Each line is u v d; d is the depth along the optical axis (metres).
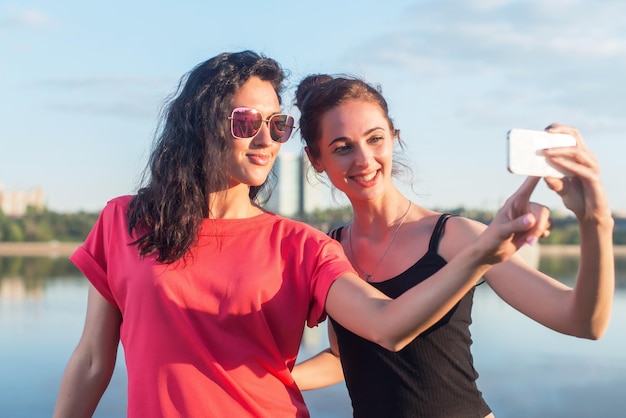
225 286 2.45
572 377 12.59
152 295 2.44
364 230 3.11
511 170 1.80
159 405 2.39
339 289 2.46
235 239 2.54
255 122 2.55
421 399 2.82
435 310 2.12
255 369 2.45
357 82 3.03
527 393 11.49
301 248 2.56
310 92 3.08
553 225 1.94
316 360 3.42
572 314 2.24
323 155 3.06
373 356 2.88
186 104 2.61
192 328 2.42
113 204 2.65
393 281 2.93
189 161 2.57
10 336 17.28
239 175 2.58
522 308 2.55
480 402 2.94
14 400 11.14
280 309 2.49
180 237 2.47
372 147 2.97
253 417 2.40
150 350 2.43
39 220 109.44
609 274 2.06
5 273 41.88
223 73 2.58
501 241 1.94
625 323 18.38
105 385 2.64
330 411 10.02
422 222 2.99
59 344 16.34
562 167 1.86
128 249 2.53
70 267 51.78
